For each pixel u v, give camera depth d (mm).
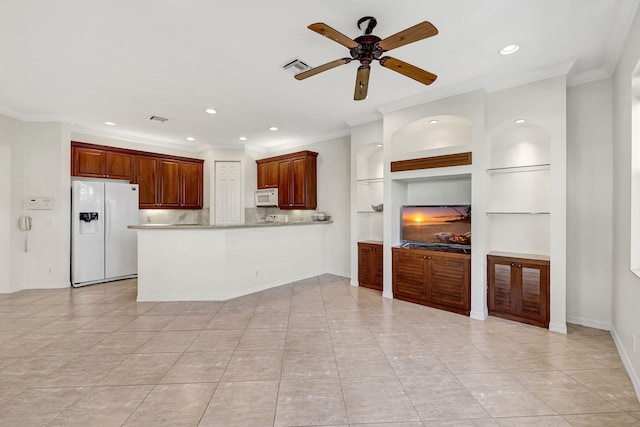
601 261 3094
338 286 4906
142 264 4133
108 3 2035
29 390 2072
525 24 2320
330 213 5781
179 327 3205
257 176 6738
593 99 3117
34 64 2900
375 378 2234
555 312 3068
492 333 3027
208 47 2617
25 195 4582
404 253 4094
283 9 2119
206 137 5867
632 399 1976
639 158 2307
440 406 1916
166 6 2070
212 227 4113
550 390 2076
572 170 3240
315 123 4961
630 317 2301
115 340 2879
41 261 4680
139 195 5602
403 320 3398
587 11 2162
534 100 3150
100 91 3586
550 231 3094
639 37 2043
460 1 2057
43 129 4609
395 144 4227
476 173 3438
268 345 2783
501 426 1736
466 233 3715
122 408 1889
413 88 3533
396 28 2375
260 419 1796
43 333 3031
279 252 4984
